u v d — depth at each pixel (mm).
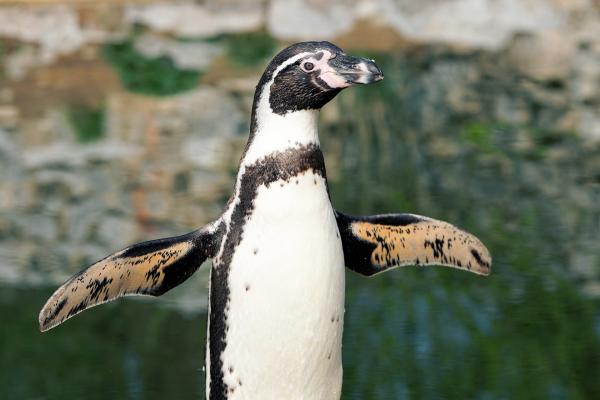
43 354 10484
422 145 17578
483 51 23422
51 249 13672
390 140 17922
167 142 18094
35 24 25109
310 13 25484
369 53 23516
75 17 25438
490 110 19422
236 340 5801
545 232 13500
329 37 24609
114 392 9547
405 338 10469
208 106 20062
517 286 11812
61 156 17516
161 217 14727
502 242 13055
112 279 5824
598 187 15266
